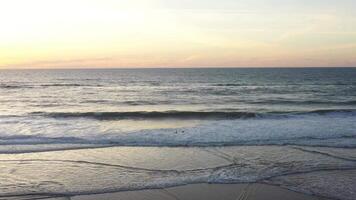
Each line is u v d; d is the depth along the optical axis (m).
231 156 9.34
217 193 6.59
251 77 78.69
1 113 19.56
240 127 14.21
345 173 7.83
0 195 6.39
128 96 32.03
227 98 30.11
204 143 11.09
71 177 7.49
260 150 10.08
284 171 7.97
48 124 15.05
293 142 11.25
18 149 10.22
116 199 6.25
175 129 13.59
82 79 70.75
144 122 16.27
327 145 10.80
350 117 17.62
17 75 97.50
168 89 41.31
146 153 9.72
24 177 7.48
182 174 7.71
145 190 6.71
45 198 6.28
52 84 51.69
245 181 7.26
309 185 7.03
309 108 23.22
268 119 17.00
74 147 10.52
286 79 68.19
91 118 17.27
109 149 10.27
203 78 74.75
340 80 63.34
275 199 6.30
